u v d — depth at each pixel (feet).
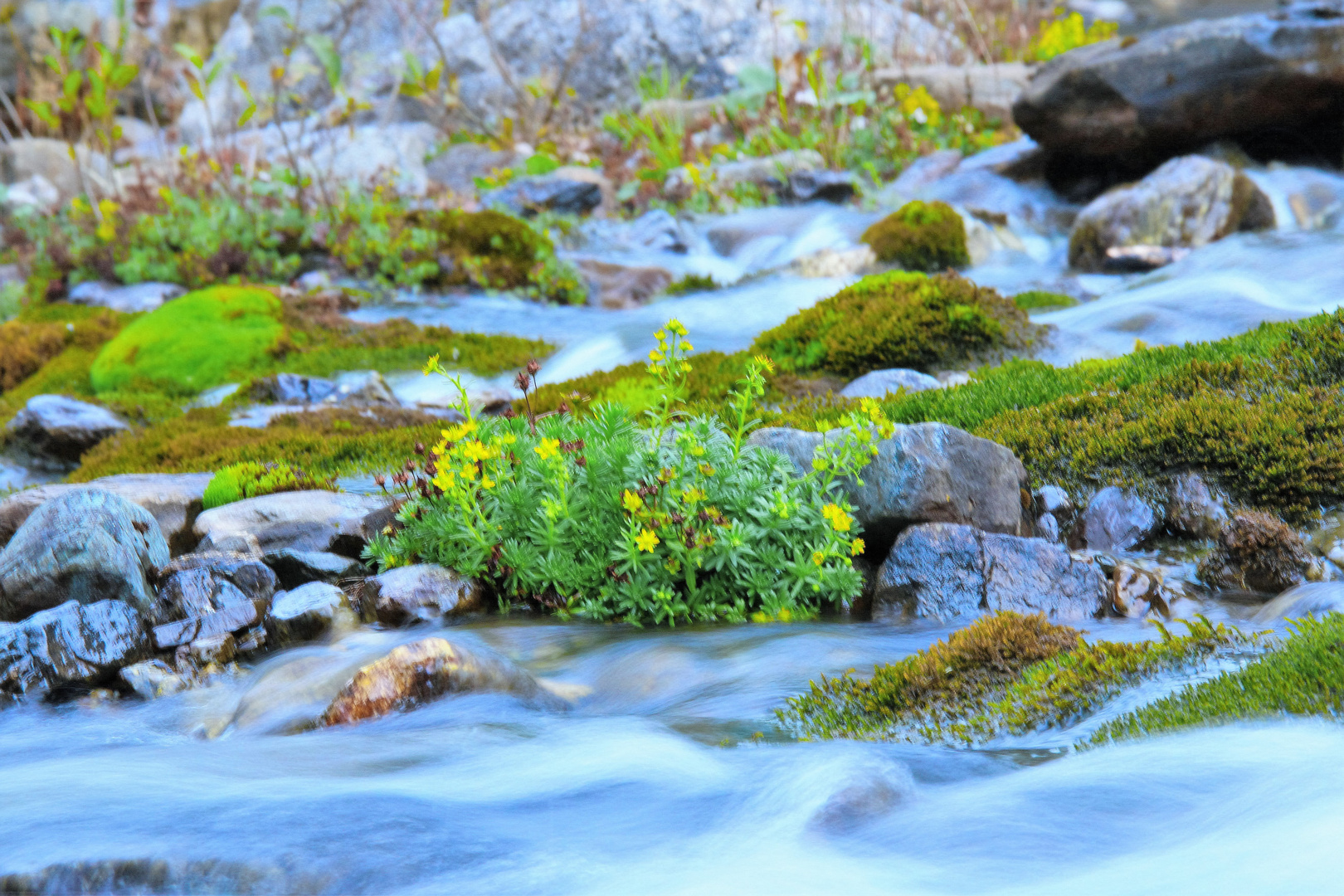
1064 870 9.96
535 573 19.75
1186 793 10.94
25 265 64.34
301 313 51.29
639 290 58.18
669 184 73.05
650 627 18.97
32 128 93.50
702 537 18.94
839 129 77.41
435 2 102.32
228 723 15.71
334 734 14.44
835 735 13.84
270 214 61.46
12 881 10.18
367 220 60.08
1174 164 53.88
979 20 94.73
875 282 40.04
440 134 95.86
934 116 77.51
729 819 11.44
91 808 11.69
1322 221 52.75
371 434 32.55
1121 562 19.22
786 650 17.03
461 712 15.02
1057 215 62.23
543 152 85.15
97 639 17.24
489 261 58.65
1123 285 48.83
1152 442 22.85
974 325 37.01
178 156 82.43
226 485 24.22
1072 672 13.92
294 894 10.11
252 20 105.60
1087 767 11.74
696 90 98.63
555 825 11.41
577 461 20.33
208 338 46.83
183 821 11.32
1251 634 15.87
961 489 20.16
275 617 18.79
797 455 21.13
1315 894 8.95
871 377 32.63
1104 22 88.89
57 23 96.58
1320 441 21.75
